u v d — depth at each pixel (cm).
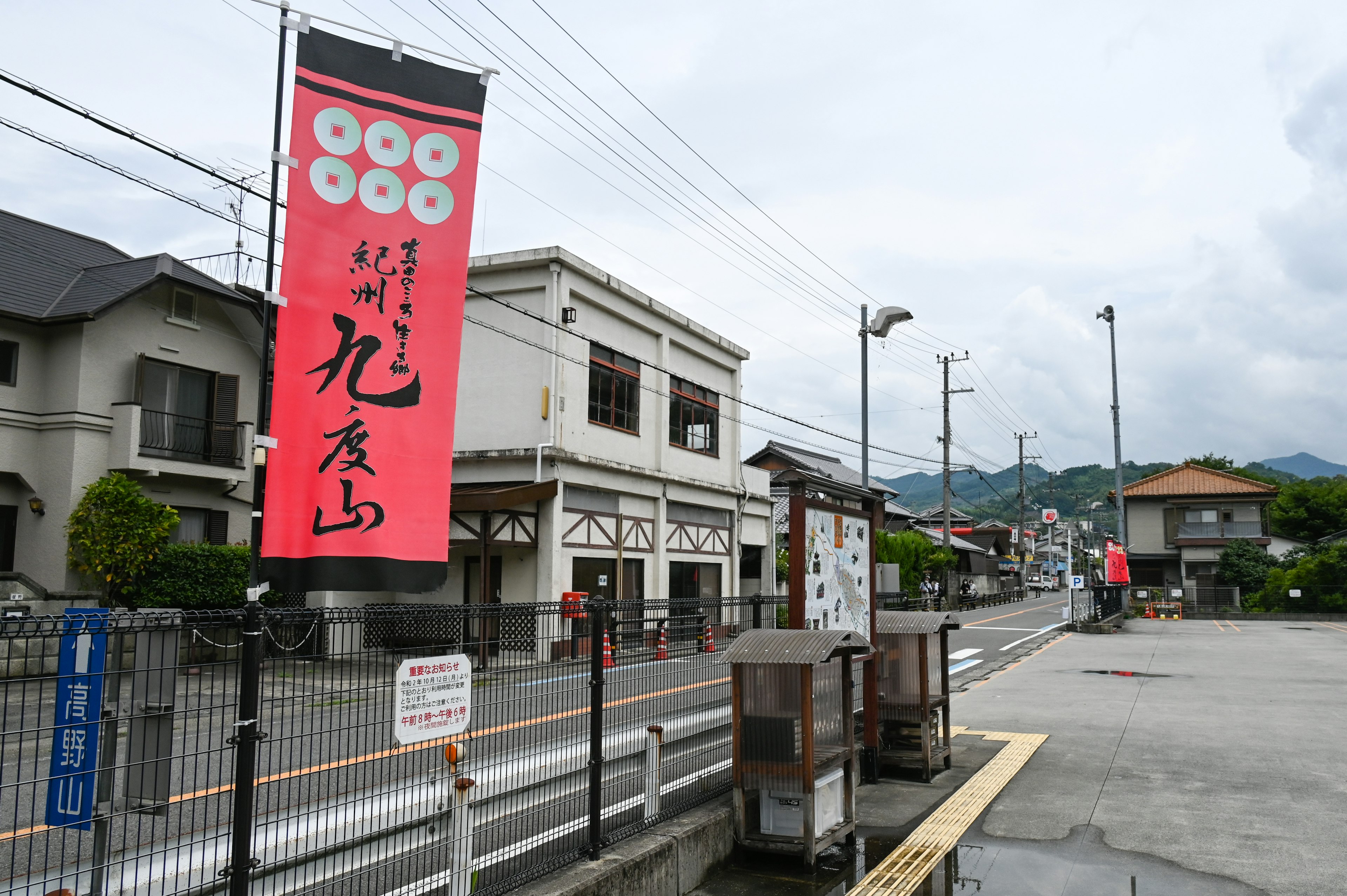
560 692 498
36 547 1652
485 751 440
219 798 320
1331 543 4381
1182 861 612
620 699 560
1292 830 683
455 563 1981
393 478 483
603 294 2103
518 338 1862
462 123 518
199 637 324
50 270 1848
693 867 561
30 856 289
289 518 456
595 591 2042
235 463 1873
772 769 600
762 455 4434
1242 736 1074
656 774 570
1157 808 748
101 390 1692
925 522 5791
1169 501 5134
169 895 341
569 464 1942
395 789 387
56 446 1664
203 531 1858
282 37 471
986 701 1395
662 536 2306
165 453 1769
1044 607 4900
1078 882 570
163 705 312
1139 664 1944
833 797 648
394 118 498
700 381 2600
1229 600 4462
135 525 1562
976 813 734
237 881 319
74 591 1608
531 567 1897
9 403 1638
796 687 602
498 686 451
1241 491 4972
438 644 412
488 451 1930
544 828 479
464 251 513
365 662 376
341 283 477
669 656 620
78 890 299
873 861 615
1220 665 1922
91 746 294
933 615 904
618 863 492
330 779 357
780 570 3077
